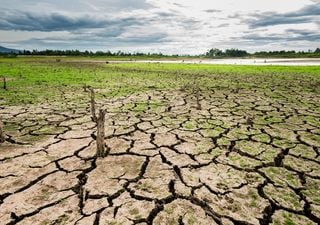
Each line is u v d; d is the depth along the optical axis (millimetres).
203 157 4508
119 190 3445
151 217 2906
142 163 4273
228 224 2781
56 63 40500
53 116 7438
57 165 4211
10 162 4332
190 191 3412
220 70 25516
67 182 3674
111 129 6184
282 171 3986
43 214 2965
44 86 13938
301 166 4148
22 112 7938
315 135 5680
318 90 12453
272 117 7297
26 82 15539
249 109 8359
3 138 5270
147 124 6594
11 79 17031
